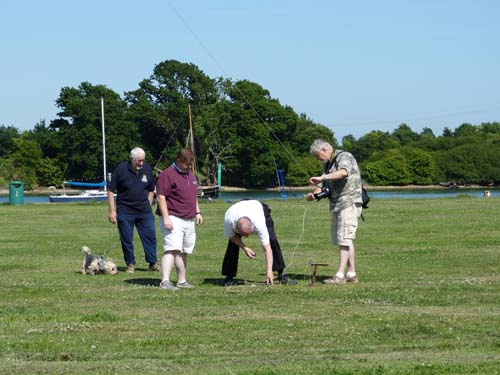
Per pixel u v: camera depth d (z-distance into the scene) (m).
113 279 15.45
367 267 16.52
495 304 11.83
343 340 9.59
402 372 7.75
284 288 13.69
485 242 21.02
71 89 108.31
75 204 46.69
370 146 128.62
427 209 33.88
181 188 13.84
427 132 150.75
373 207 35.84
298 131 110.69
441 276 15.03
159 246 21.92
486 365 8.01
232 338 9.76
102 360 8.68
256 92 105.06
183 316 11.18
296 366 8.11
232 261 14.31
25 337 9.91
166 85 108.44
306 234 24.14
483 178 108.31
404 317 10.80
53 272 16.62
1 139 127.81
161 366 8.26
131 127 106.75
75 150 106.75
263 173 102.56
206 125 103.38
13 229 27.80
